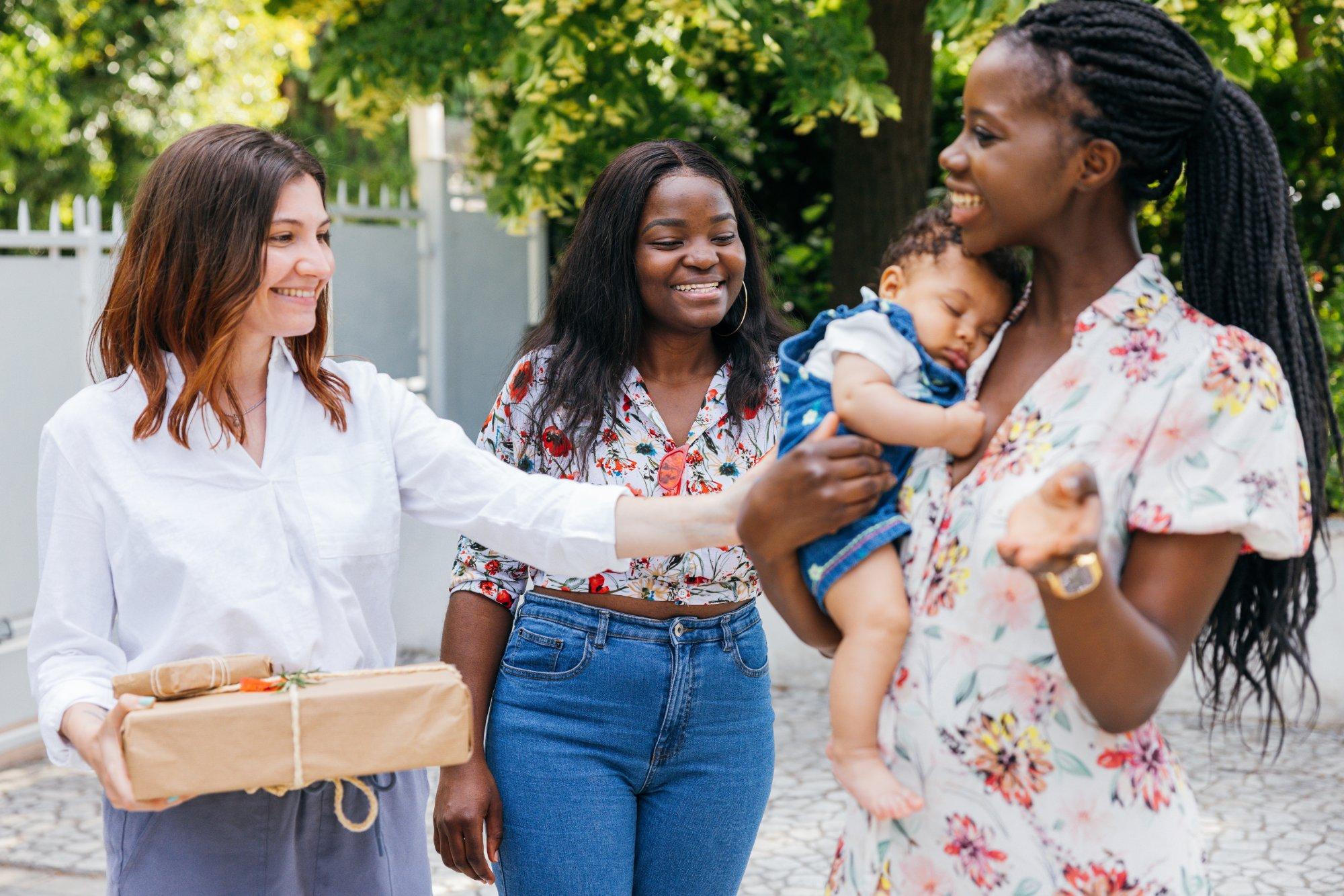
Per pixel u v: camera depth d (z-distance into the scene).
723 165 2.43
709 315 2.30
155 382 1.84
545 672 2.25
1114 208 1.47
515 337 8.45
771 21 4.97
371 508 1.97
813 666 5.61
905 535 1.57
